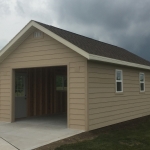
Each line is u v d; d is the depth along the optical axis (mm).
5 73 11211
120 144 7152
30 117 12438
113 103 10406
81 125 8664
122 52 14188
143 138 7984
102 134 8359
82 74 8727
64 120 11328
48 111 13961
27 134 8250
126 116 11602
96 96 9148
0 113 11312
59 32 10109
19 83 12359
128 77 12047
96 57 8664
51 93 14227
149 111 14477
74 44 8672
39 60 9961
